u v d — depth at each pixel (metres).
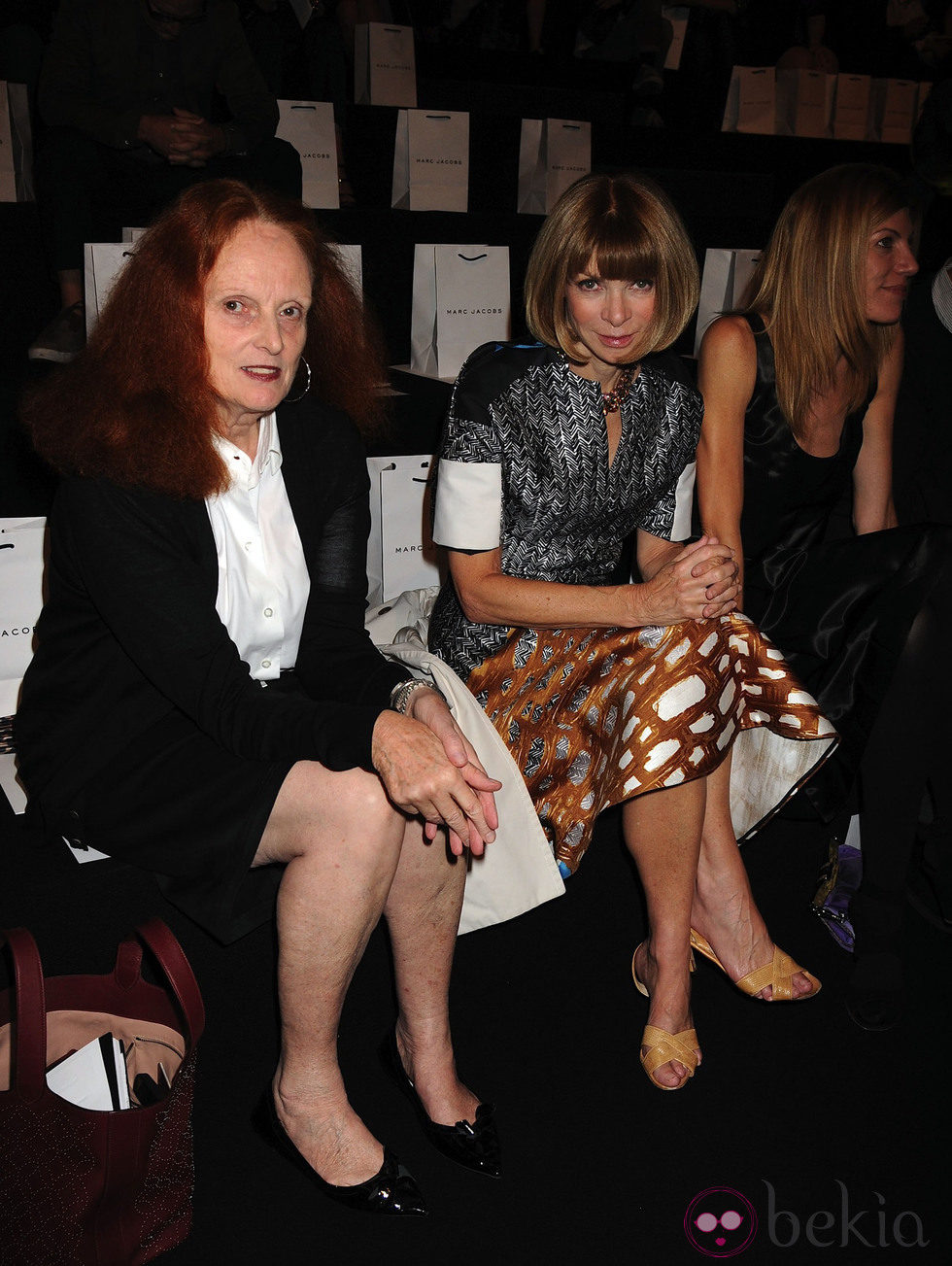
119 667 1.24
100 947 1.39
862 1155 1.34
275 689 1.31
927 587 1.53
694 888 1.42
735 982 1.54
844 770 1.61
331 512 1.38
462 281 2.87
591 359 1.40
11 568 1.67
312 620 1.37
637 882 1.77
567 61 5.05
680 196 3.83
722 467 1.66
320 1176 1.22
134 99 2.81
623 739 1.35
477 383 1.41
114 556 1.16
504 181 3.88
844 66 5.54
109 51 2.77
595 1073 1.44
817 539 1.85
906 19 5.57
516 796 1.39
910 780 1.51
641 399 1.46
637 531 1.60
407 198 3.32
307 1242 1.18
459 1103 1.31
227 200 1.15
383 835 1.12
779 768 1.52
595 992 1.57
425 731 1.11
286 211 1.18
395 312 3.17
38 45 3.22
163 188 2.78
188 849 1.19
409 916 1.25
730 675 1.39
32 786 1.30
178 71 2.85
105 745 1.25
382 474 2.00
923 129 2.41
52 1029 1.18
